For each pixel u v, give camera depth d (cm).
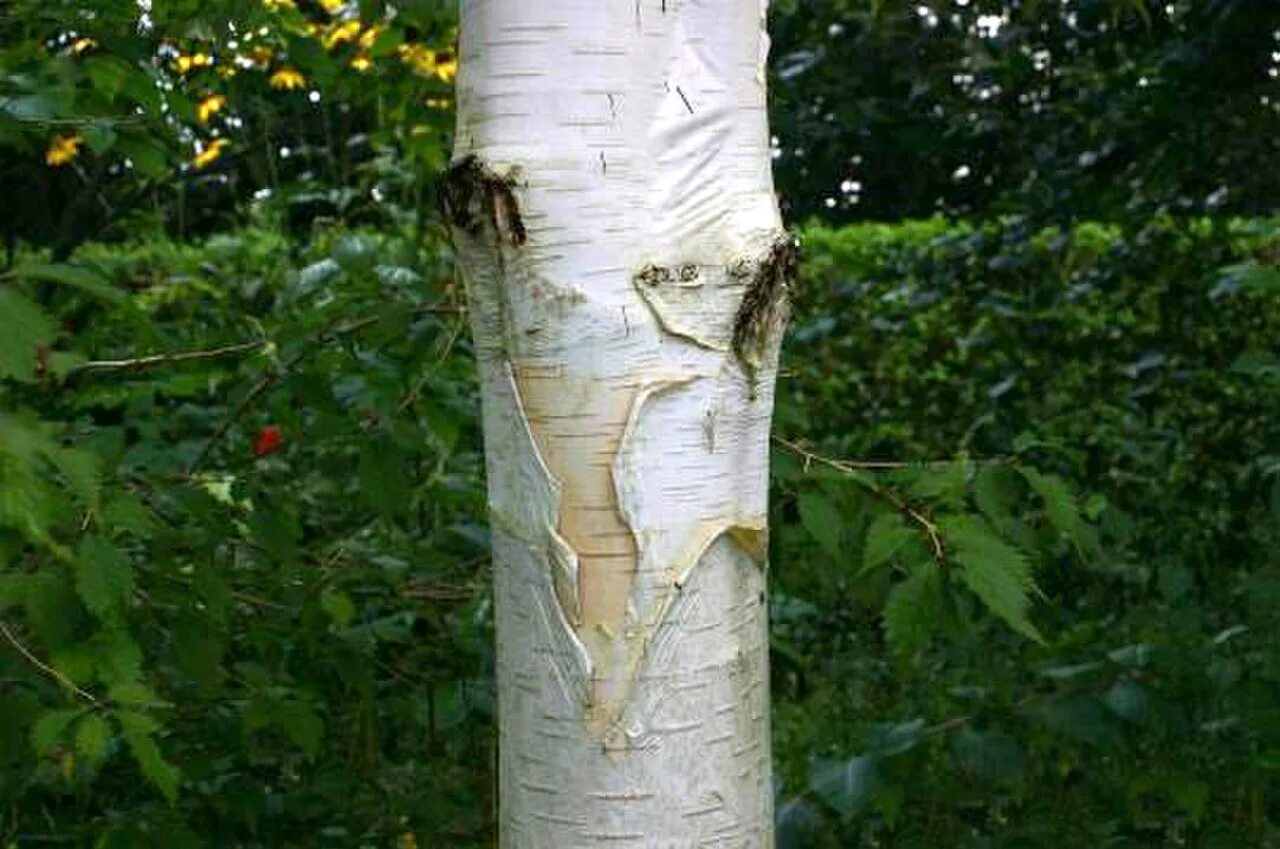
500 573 192
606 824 186
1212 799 333
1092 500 304
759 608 196
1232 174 509
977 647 343
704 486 188
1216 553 522
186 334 373
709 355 188
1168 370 552
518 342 187
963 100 544
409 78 389
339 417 299
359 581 320
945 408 690
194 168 748
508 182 185
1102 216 536
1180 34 496
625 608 185
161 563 264
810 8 509
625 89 186
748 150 194
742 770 192
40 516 162
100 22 310
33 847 296
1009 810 324
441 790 342
